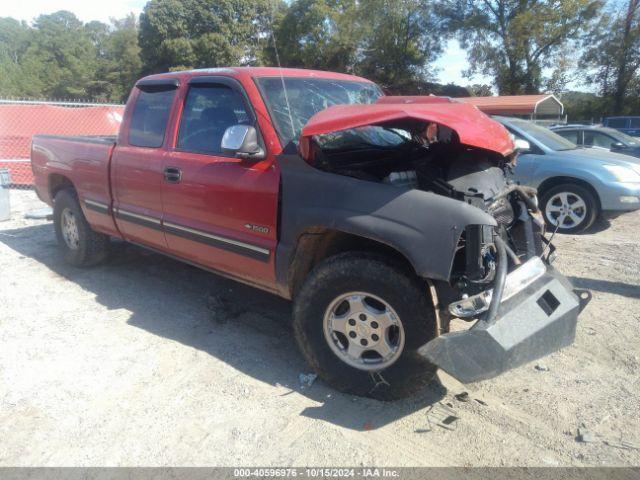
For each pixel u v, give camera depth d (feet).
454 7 125.08
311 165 10.71
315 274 10.57
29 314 14.97
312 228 10.70
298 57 126.21
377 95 15.08
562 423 9.95
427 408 10.48
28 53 282.77
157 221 14.46
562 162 24.68
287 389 11.20
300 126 12.10
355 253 10.29
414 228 9.34
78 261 18.57
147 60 133.80
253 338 13.56
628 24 116.16
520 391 11.03
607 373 11.66
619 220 27.50
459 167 11.02
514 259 10.45
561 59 118.32
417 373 9.91
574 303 10.25
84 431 9.91
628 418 10.05
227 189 12.22
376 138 12.88
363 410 10.43
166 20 123.65
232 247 12.41
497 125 11.82
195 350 12.91
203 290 16.90
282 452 9.29
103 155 16.14
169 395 11.02
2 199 26.55
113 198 16.08
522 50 118.62
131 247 21.34
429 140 13.04
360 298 10.23
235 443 9.53
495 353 8.80
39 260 20.02
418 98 12.24
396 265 9.86
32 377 11.69
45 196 19.75
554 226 25.03
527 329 9.29
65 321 14.52
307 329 10.84
